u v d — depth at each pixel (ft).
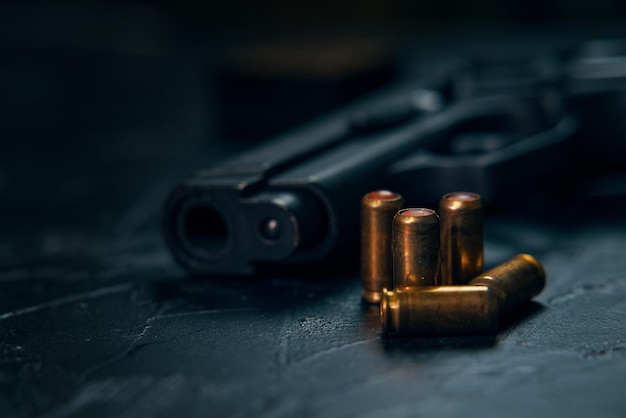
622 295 0.98
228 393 0.82
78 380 0.84
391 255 0.96
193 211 1.04
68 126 2.13
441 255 0.97
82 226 1.30
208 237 1.05
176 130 2.03
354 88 1.83
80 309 0.99
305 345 0.89
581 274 1.04
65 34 2.68
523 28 2.83
